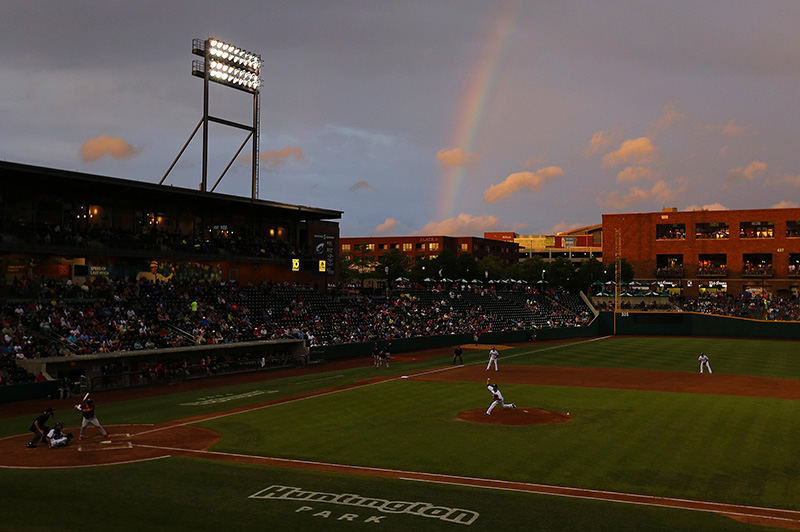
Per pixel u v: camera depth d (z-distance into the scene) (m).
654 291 113.50
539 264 131.25
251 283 70.25
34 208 51.34
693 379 45.56
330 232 82.06
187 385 45.19
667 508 17.47
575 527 16.02
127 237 55.91
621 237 124.38
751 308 99.75
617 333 99.56
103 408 35.25
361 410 32.62
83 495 18.64
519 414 31.11
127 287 54.84
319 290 77.50
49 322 45.47
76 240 51.66
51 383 39.59
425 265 122.12
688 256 119.56
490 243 166.38
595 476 20.55
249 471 21.27
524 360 59.56
